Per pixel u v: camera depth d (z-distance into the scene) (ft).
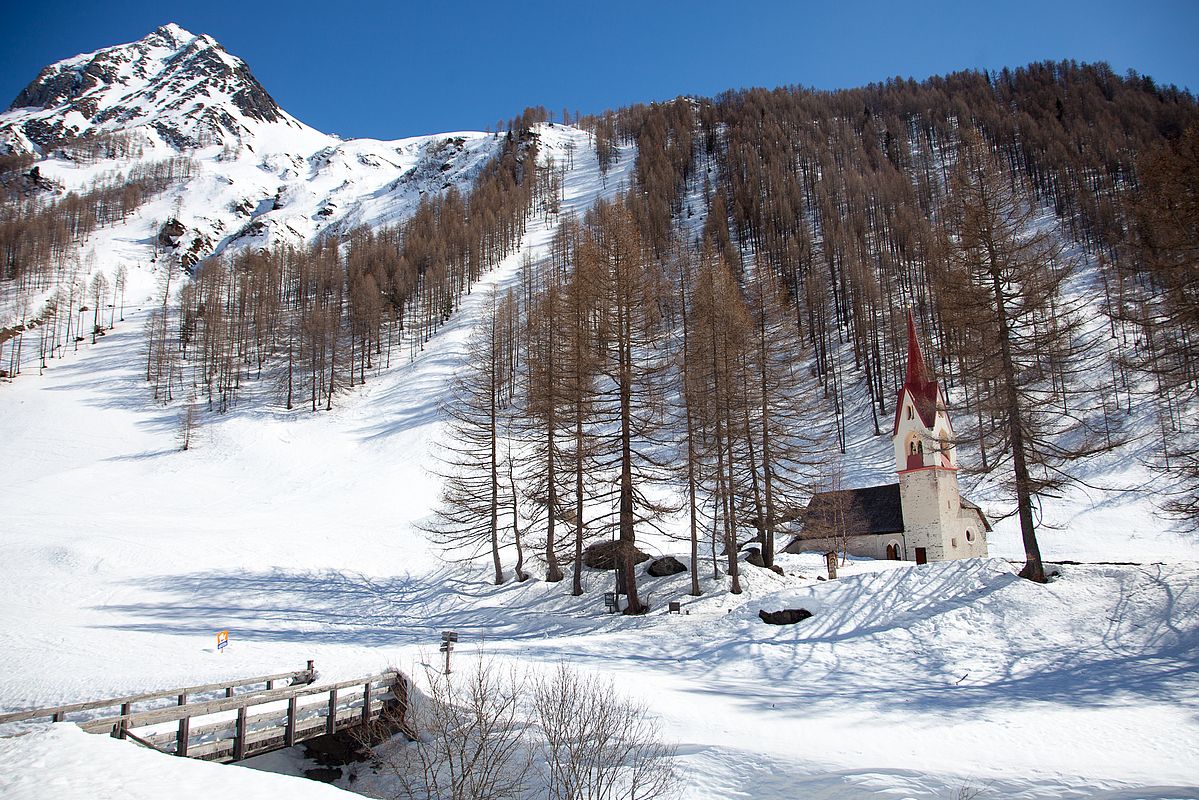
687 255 214.28
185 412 251.19
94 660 74.74
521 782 40.93
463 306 356.79
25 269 446.60
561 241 379.55
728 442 103.81
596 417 104.78
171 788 30.48
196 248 612.29
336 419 241.55
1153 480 153.69
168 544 125.49
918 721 47.24
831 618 76.18
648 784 38.29
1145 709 46.01
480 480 128.16
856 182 456.45
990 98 627.46
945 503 134.82
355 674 62.13
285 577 115.96
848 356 272.51
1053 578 73.10
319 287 391.86
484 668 60.18
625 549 93.04
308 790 31.68
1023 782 35.42
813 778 37.81
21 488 176.86
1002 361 77.46
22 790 29.25
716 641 75.10
